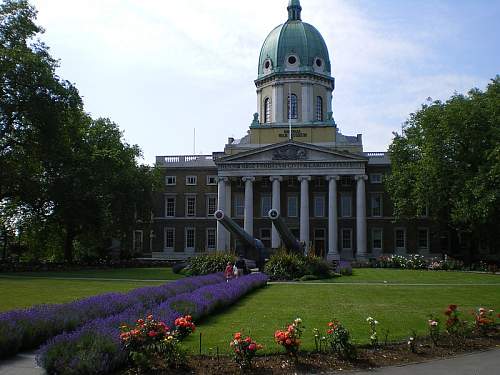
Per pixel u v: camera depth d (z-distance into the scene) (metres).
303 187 69.00
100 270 48.19
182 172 76.38
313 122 74.25
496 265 51.84
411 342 12.98
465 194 48.41
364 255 67.50
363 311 19.38
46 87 44.03
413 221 70.62
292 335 11.91
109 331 11.96
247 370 11.15
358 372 11.20
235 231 38.81
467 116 49.84
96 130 57.94
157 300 18.95
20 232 63.31
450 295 25.23
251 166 70.31
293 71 75.44
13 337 12.41
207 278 27.55
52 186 49.81
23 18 45.25
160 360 11.42
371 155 73.62
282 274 36.91
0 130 44.78
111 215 56.62
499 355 12.68
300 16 79.81
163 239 75.50
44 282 31.59
